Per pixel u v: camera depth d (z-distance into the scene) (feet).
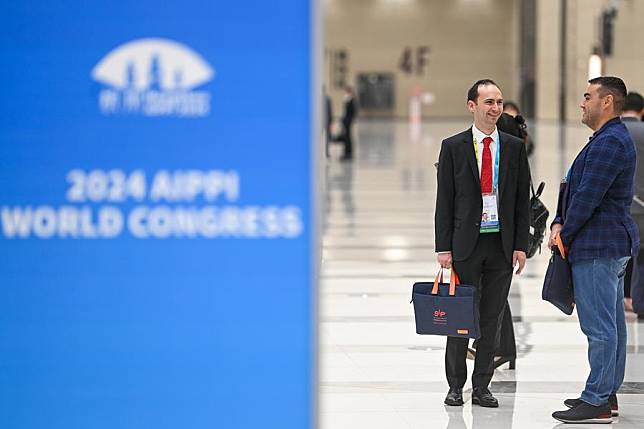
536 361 65.87
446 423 52.11
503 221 52.42
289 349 25.99
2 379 25.95
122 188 25.76
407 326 75.25
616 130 50.06
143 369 26.02
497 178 52.31
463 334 51.42
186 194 25.79
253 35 25.49
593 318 50.85
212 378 26.02
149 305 25.94
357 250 110.93
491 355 55.11
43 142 25.63
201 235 25.85
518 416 53.52
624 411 54.49
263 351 25.99
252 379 26.00
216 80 25.57
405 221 133.69
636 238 50.72
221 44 25.52
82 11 25.45
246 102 25.59
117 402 26.03
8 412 26.00
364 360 65.41
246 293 25.91
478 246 52.60
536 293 88.22
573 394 58.08
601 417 52.06
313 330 25.91
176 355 26.00
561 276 51.16
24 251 25.81
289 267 25.88
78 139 25.64
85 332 25.94
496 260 53.06
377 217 137.90
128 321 25.94
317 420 26.05
